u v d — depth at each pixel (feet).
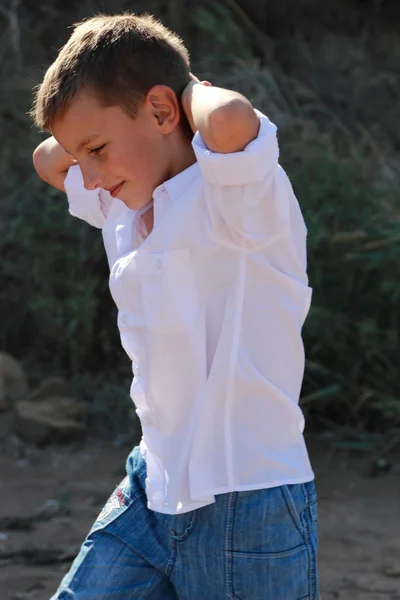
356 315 28.66
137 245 10.77
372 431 28.55
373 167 32.40
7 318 33.27
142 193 10.18
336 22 40.63
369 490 24.64
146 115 9.87
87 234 31.24
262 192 9.36
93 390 30.22
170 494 10.17
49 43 38.88
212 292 9.95
